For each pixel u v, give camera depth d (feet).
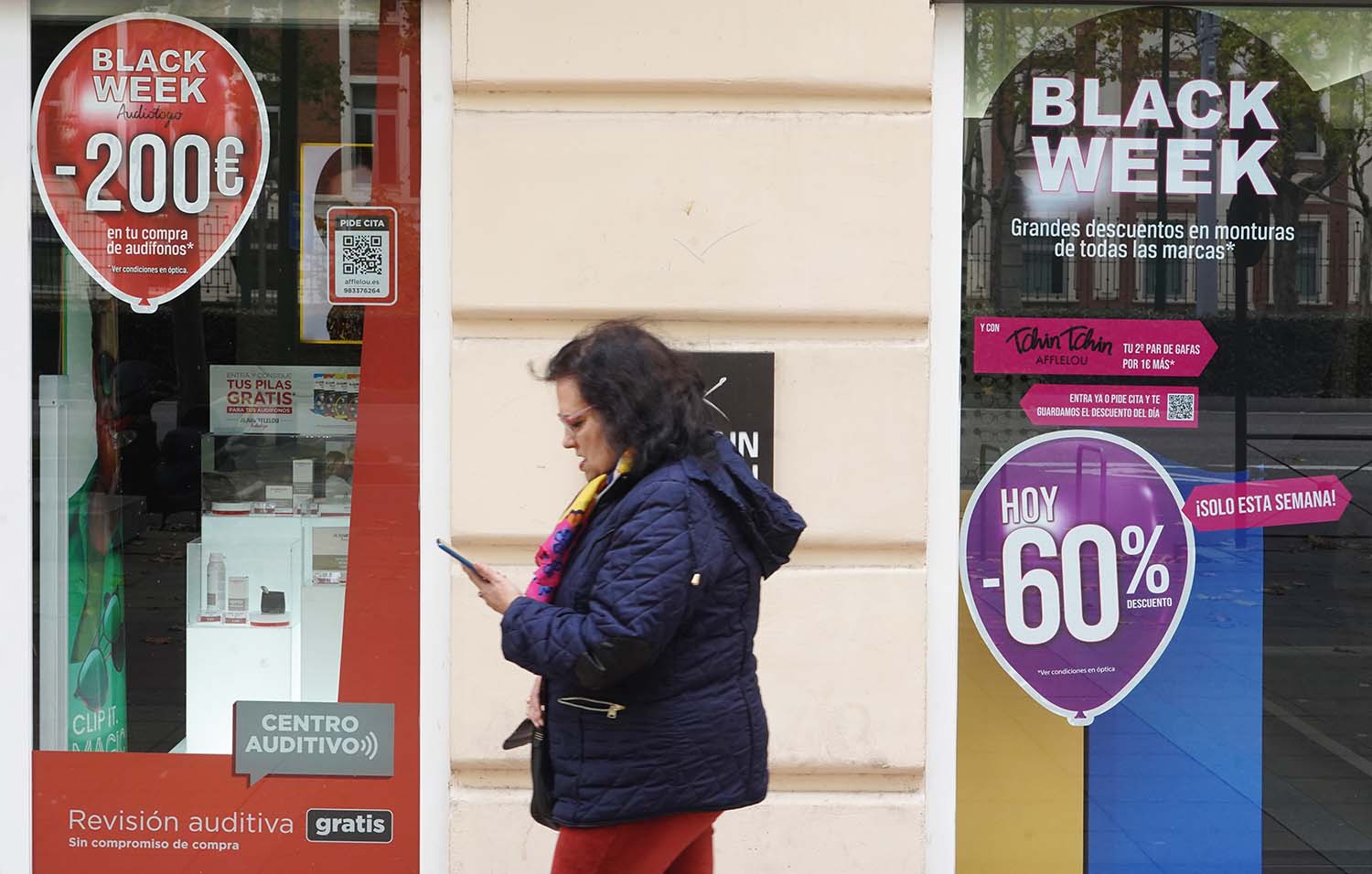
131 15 51.01
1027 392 51.21
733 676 35.01
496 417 48.93
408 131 50.78
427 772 51.39
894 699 49.26
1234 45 51.06
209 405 51.85
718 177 48.55
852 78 48.52
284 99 51.01
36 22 50.96
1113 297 51.29
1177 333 51.44
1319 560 51.80
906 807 49.52
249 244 51.39
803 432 48.98
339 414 51.39
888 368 48.93
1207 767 51.98
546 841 49.57
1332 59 51.16
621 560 33.19
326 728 51.70
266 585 52.08
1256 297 51.44
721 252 48.60
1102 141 51.06
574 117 48.47
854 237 48.75
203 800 51.85
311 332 51.39
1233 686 51.85
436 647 51.06
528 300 48.70
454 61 48.52
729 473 35.09
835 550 49.39
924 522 49.26
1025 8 50.83
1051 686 51.57
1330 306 51.52
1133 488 51.52
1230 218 51.34
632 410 34.09
